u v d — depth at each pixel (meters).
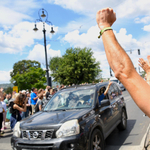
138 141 4.68
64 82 33.41
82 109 3.95
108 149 4.38
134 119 7.30
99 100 4.37
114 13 0.78
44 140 3.21
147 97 0.59
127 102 12.62
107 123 4.31
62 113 3.86
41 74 43.62
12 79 42.97
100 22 0.77
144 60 1.23
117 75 0.66
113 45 0.69
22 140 3.42
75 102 4.31
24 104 6.10
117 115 5.28
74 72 32.47
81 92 4.59
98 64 34.25
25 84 41.34
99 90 4.66
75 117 3.42
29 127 3.46
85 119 3.51
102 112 4.19
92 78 33.97
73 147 3.04
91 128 3.45
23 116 8.45
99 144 3.64
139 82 0.62
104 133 4.00
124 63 0.65
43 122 3.48
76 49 34.69
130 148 4.27
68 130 3.16
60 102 4.53
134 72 0.64
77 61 33.09
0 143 5.98
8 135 7.05
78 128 3.21
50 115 3.88
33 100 9.20
